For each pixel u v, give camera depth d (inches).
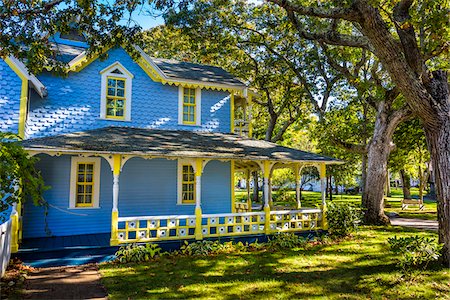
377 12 307.1
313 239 473.1
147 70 545.6
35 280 295.6
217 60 892.0
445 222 329.7
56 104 480.7
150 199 515.2
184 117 570.9
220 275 311.6
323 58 753.0
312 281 294.7
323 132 733.9
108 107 518.0
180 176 537.6
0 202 255.9
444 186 329.1
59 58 487.5
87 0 356.8
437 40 335.3
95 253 370.6
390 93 602.9
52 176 459.8
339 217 497.4
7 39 343.0
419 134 822.5
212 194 557.0
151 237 430.9
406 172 1210.6
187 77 559.8
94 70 509.7
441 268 321.7
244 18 769.6
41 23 361.1
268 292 266.2
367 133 836.6
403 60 311.9
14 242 342.6
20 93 434.0
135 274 314.3
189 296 256.2
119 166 392.5
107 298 251.3
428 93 321.7
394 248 333.4
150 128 536.4
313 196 1525.6
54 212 455.5
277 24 751.1
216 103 593.3
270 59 814.5
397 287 278.4
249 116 629.6
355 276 308.5
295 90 874.1
